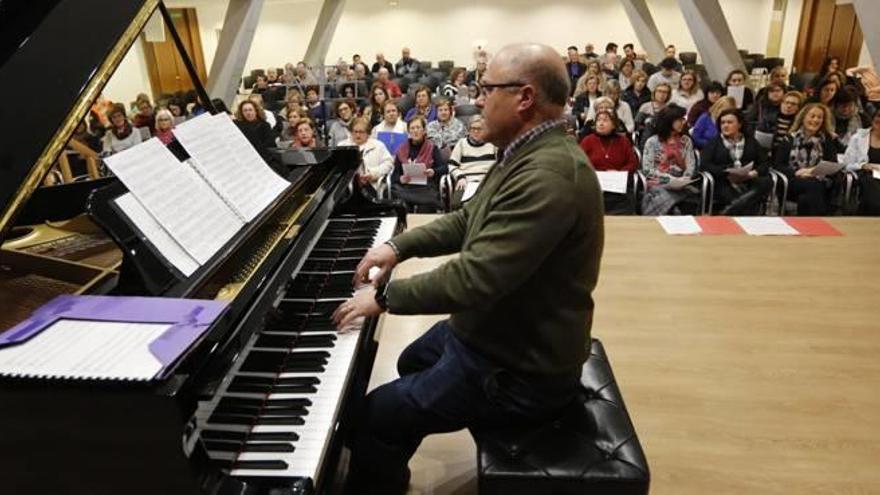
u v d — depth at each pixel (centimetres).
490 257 116
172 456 86
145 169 128
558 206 115
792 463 175
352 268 175
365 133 444
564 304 129
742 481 169
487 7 1388
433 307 122
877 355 228
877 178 378
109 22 135
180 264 120
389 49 1466
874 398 203
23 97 113
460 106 597
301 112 554
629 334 245
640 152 489
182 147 148
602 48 1376
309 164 217
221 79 631
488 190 132
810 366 221
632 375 218
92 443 87
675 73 713
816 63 1202
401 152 441
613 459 125
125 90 1299
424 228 161
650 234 351
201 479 89
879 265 304
